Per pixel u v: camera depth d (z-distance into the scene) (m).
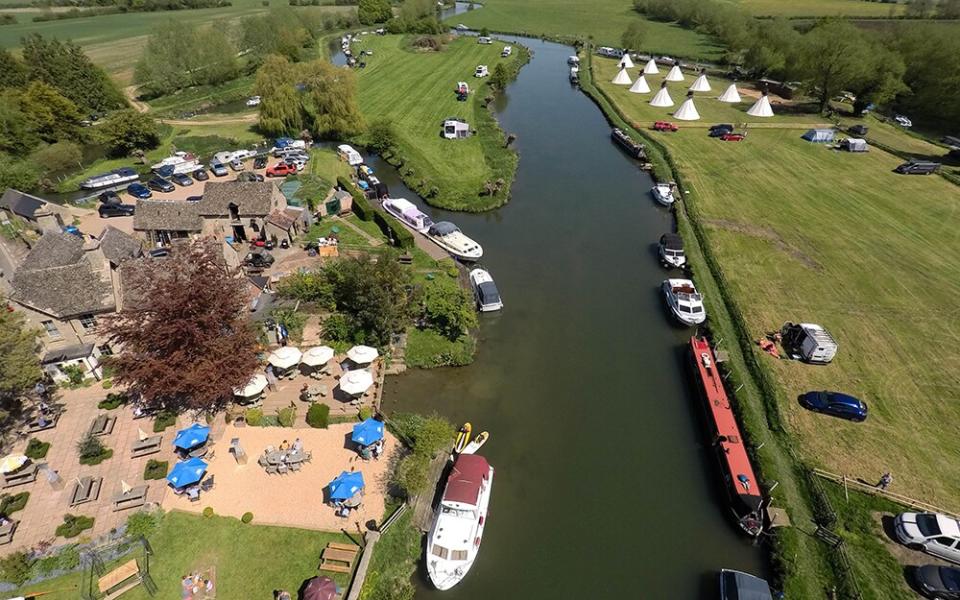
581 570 31.38
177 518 31.98
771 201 72.19
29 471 33.78
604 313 53.50
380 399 42.28
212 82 128.00
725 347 47.31
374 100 111.88
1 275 48.25
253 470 35.34
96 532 30.81
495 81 120.00
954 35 101.81
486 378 45.31
